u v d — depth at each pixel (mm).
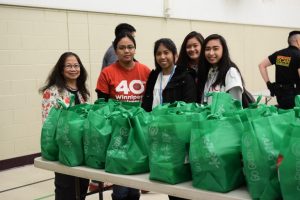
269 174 1284
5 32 4270
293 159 1192
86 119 1878
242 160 1418
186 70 2621
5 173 4227
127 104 2082
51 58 4680
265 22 8414
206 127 1423
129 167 1687
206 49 2535
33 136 4613
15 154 4453
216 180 1402
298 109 1364
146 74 2916
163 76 2711
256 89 8250
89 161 1863
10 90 4359
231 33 7484
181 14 6320
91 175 1801
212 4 6973
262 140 1312
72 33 4863
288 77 4230
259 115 1488
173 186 1515
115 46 2865
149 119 1738
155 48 2695
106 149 1793
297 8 9438
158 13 5922
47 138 2055
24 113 4508
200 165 1424
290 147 1202
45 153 2078
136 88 2854
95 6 5074
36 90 4578
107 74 2863
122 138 1733
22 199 3430
